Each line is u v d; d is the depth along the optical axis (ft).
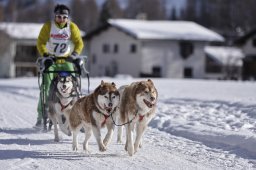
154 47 207.00
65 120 37.01
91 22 397.19
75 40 40.52
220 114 49.19
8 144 34.73
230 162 29.35
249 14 329.52
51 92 36.76
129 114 30.99
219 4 363.35
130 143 31.09
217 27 365.20
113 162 29.27
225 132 36.68
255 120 44.19
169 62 209.77
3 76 238.27
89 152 32.32
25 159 29.71
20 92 88.74
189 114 49.37
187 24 225.76
